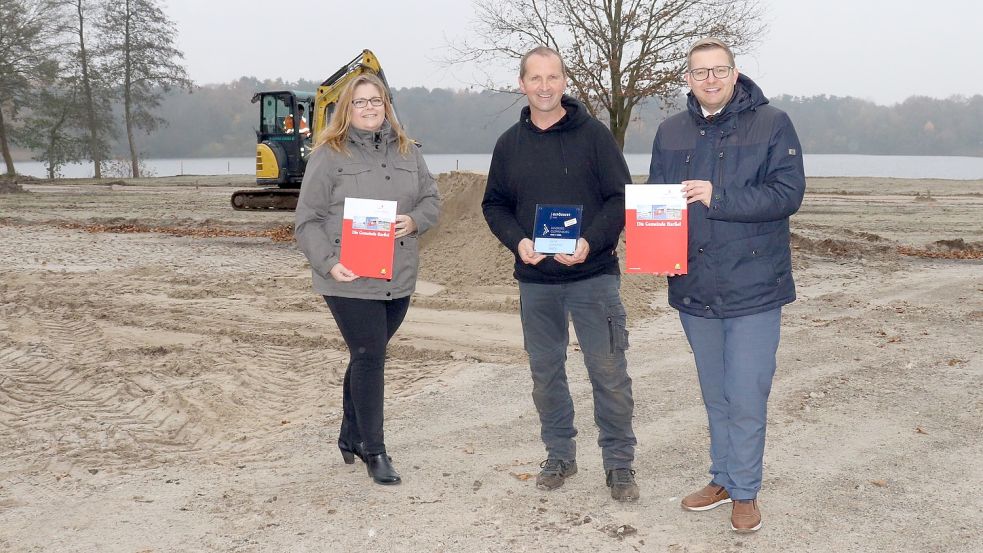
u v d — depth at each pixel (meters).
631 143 75.88
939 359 6.79
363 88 4.05
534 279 3.90
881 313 8.89
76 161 60.25
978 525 3.68
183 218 22.66
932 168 101.88
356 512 3.85
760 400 3.56
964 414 5.32
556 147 3.82
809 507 3.89
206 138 140.25
